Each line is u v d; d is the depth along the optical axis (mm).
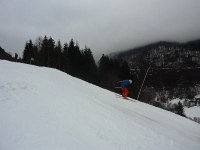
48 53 39531
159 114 11430
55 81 9547
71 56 44219
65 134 3859
